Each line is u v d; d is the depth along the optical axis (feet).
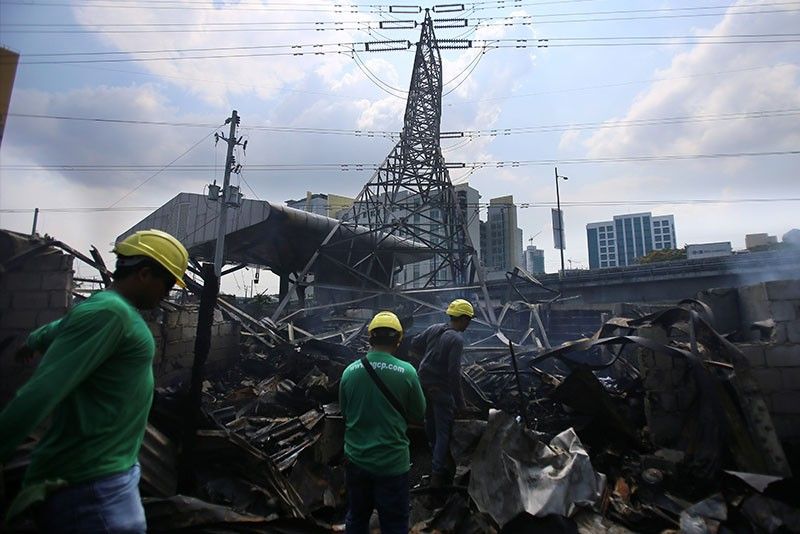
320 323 47.93
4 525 6.50
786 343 16.43
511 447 12.32
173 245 6.51
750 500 11.60
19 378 13.07
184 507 8.93
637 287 106.73
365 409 9.14
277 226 62.64
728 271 95.91
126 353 5.50
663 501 12.69
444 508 12.52
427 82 89.35
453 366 14.34
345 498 13.53
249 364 30.22
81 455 5.20
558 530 10.84
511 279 58.80
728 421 13.58
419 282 140.87
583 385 16.49
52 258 14.55
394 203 69.26
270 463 11.29
